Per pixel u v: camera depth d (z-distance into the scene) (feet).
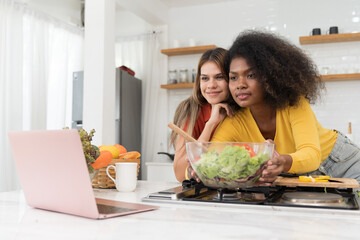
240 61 4.58
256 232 2.20
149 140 14.47
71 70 14.80
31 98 12.68
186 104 5.79
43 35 13.15
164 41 14.82
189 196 3.45
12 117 11.98
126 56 15.51
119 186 4.18
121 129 13.32
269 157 3.12
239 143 3.08
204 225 2.39
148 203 3.31
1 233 2.22
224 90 5.24
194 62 14.43
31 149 2.92
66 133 2.59
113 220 2.57
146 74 14.99
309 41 12.48
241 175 3.06
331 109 12.59
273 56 4.43
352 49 12.55
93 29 10.40
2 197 3.76
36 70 12.91
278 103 4.58
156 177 12.38
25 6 12.55
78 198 2.66
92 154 3.87
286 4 13.39
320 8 13.00
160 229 2.29
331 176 5.48
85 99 10.31
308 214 2.73
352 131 12.37
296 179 3.85
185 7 14.76
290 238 2.06
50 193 2.88
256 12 13.76
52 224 2.46
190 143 3.20
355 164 5.41
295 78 4.50
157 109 14.64
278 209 2.90
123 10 16.07
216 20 14.32
